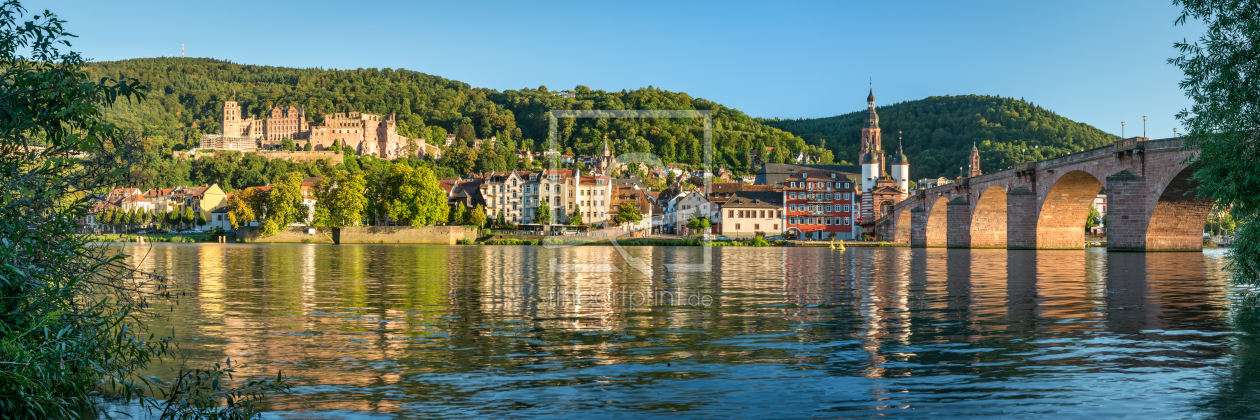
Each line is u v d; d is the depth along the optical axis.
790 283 37.56
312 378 14.48
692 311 24.88
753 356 16.62
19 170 11.79
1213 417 11.81
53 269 11.74
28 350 10.93
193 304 26.97
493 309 25.42
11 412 10.95
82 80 11.98
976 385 13.88
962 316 23.53
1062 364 15.69
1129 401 12.74
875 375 14.71
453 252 91.31
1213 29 26.06
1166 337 19.11
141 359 13.23
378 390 13.53
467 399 12.93
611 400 12.88
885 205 163.00
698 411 12.21
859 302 27.91
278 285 36.03
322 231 149.62
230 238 157.75
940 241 134.12
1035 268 51.91
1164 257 67.12
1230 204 26.83
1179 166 66.50
